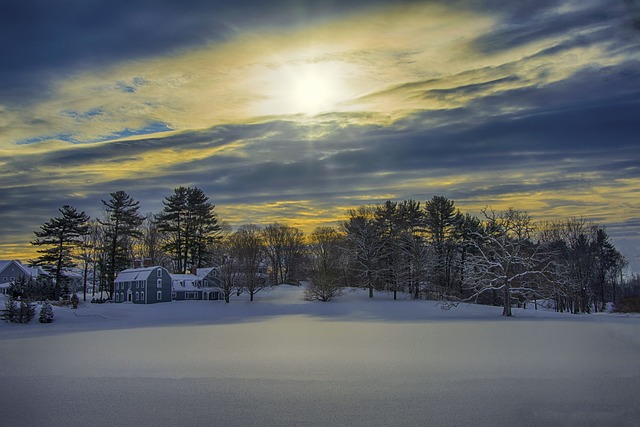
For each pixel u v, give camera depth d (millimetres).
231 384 24594
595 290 105125
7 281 126625
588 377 25266
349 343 39031
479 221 100125
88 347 39875
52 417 19734
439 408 20094
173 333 50781
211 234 126562
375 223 105375
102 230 120500
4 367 30438
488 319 64062
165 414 19891
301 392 22859
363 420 18828
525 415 19172
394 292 99625
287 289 117812
